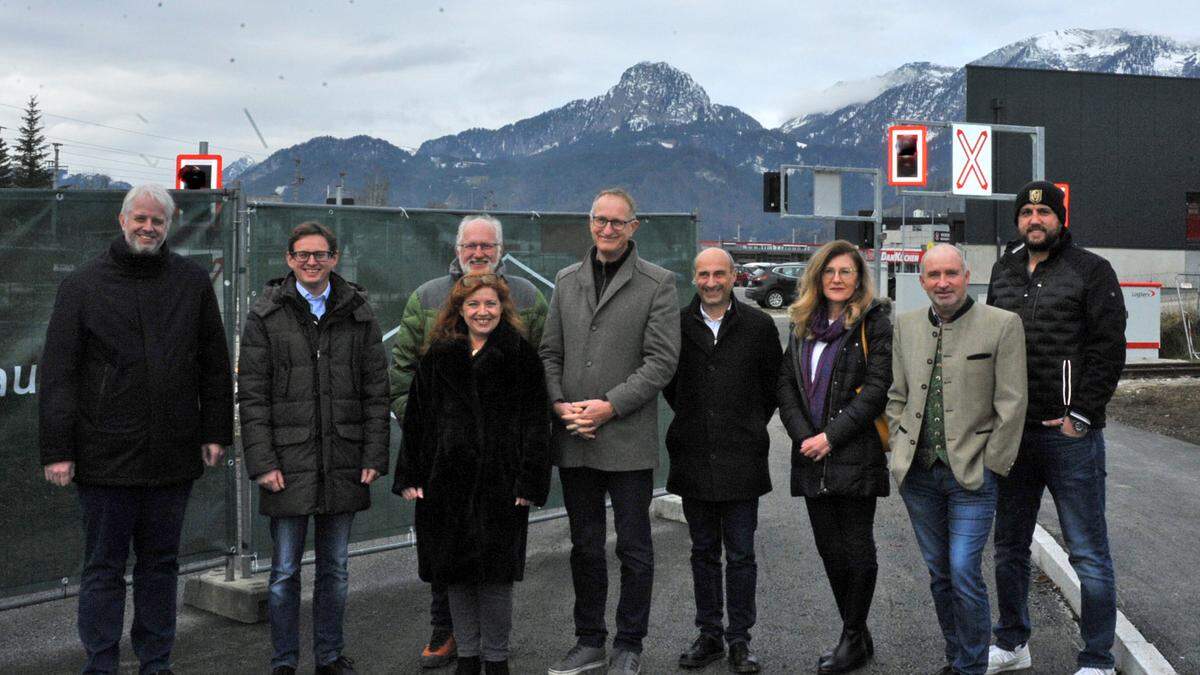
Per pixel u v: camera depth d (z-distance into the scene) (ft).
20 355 15.87
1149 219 130.31
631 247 15.55
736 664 15.17
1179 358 69.15
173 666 15.34
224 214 17.52
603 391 15.14
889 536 22.85
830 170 60.90
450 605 14.58
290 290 14.89
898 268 189.78
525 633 16.83
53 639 16.60
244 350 14.78
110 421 13.66
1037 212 14.28
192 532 17.52
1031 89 126.41
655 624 17.29
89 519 13.79
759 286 117.39
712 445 15.37
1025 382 14.05
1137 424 41.91
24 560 15.96
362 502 14.98
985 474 14.03
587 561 15.14
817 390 15.42
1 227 15.67
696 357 15.64
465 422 14.42
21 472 15.92
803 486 15.25
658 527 23.81
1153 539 22.24
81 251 16.33
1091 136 128.57
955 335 14.23
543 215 22.25
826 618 17.51
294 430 14.64
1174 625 16.58
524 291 16.69
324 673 14.76
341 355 14.99
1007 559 15.05
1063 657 15.58
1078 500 14.23
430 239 20.26
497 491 14.33
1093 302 13.96
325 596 14.85
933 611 17.78
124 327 13.75
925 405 14.46
